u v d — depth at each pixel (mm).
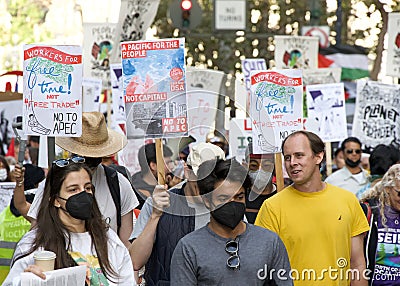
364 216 10344
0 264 11742
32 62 9984
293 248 10047
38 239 8289
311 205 10086
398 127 16891
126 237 10266
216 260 8570
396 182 10633
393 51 17078
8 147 16391
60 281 7812
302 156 10031
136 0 16781
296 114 11688
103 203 10031
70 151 10078
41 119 10008
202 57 33938
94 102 16516
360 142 16000
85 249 8406
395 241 10727
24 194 11156
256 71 11672
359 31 33031
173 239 9781
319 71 18906
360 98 16984
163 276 9820
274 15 34281
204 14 34156
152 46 9789
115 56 17047
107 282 8422
